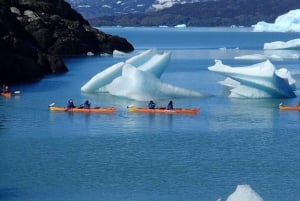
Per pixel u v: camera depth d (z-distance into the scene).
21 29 188.62
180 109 105.19
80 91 126.25
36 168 75.12
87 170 74.44
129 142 86.44
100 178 71.94
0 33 149.75
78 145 84.75
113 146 84.44
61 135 90.00
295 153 81.94
